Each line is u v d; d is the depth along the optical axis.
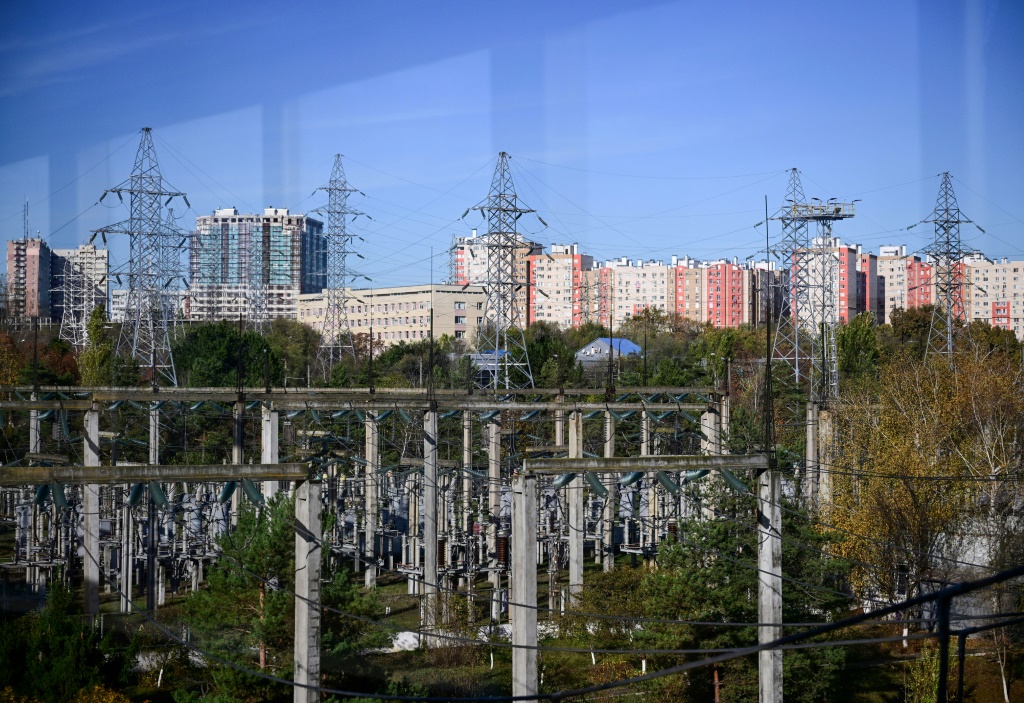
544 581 48.56
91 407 37.47
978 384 45.47
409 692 29.98
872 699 31.56
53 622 26.91
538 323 116.88
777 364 78.75
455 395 46.94
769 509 21.80
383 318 141.25
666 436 50.22
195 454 59.62
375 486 44.56
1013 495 37.91
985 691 31.84
